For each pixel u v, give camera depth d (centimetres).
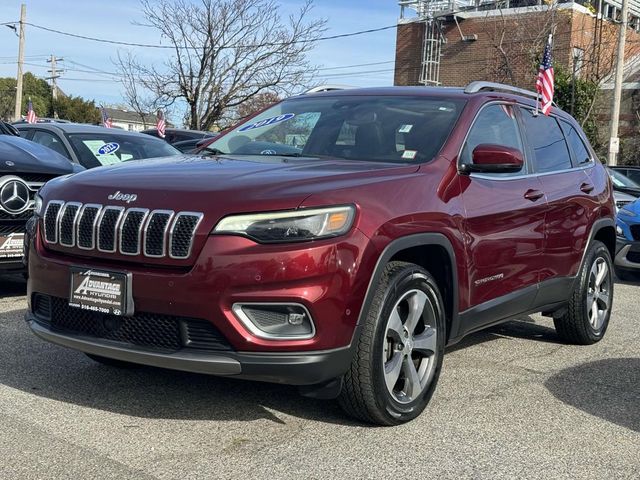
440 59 3316
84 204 367
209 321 331
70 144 851
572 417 411
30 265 389
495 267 445
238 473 319
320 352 335
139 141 919
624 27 2044
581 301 561
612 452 363
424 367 398
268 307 330
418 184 390
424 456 346
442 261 407
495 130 479
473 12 3195
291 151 466
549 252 508
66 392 416
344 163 409
